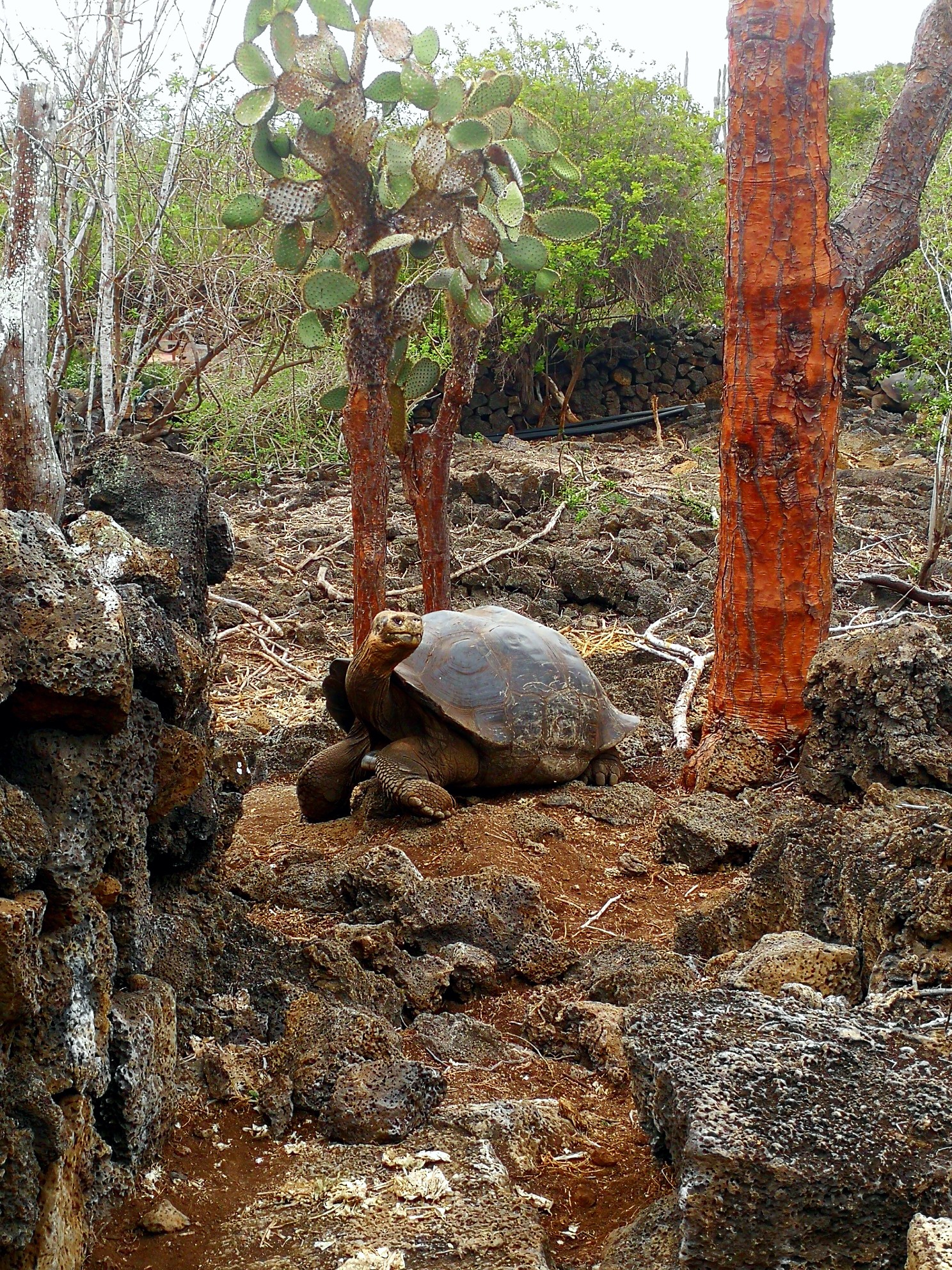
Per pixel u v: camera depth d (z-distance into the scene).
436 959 3.61
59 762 2.21
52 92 4.30
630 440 17.45
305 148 5.40
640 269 17.34
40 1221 2.02
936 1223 1.91
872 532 11.37
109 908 2.50
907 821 3.26
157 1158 2.47
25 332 3.98
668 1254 2.17
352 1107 2.63
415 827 4.82
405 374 6.24
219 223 9.05
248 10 5.24
